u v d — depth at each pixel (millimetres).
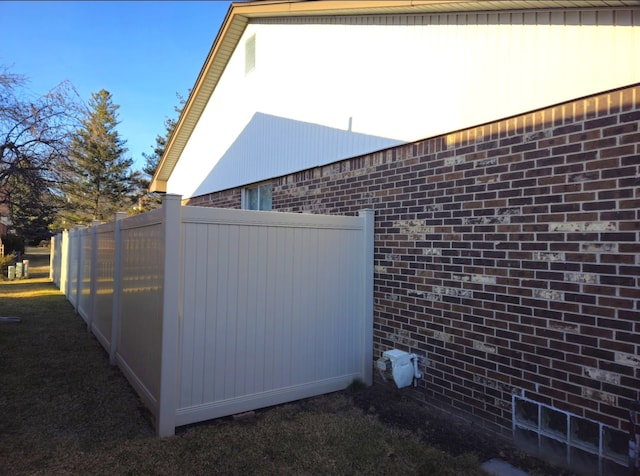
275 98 7824
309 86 6785
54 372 5605
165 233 3873
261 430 3938
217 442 3689
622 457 2988
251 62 8766
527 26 3670
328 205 6246
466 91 4180
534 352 3543
